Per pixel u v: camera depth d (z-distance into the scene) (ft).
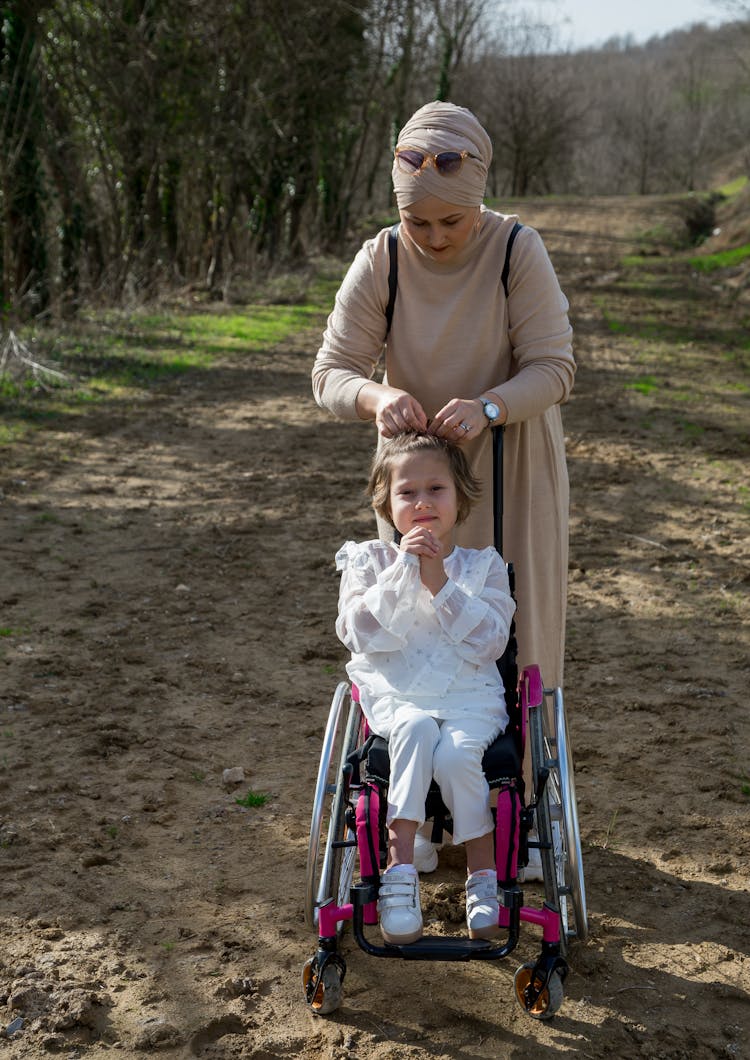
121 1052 10.64
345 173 107.45
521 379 11.72
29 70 55.16
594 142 309.63
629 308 74.59
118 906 13.00
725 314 71.72
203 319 66.80
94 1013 11.16
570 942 12.31
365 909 10.81
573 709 18.34
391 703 11.25
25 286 56.44
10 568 24.73
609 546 26.96
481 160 11.18
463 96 141.90
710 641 21.16
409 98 108.58
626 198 209.97
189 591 23.67
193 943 12.34
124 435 38.04
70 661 19.90
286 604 23.11
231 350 56.70
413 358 12.25
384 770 10.95
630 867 13.91
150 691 18.78
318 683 19.39
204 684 19.20
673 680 19.44
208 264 83.82
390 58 97.35
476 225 11.74
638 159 306.76
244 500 30.76
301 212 102.32
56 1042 10.76
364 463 35.14
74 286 64.49
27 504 29.68
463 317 12.04
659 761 16.56
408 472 11.47
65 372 46.85
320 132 93.50
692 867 13.89
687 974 11.85
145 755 16.66
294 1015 11.23
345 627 11.46
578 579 24.75
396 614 11.21
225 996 11.47
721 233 133.49
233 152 76.28
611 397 45.14
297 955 12.16
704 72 294.87
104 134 69.56
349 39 88.02
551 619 13.23
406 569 11.16
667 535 27.71
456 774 10.64
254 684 19.24
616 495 31.27
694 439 38.04
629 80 328.90
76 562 25.31
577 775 16.20
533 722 11.22
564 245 127.24
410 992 11.60
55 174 63.36
